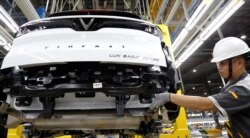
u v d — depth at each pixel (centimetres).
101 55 189
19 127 313
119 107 192
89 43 194
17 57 195
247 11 909
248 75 179
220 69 185
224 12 441
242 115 171
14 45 206
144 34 212
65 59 187
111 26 205
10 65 195
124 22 207
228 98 164
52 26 206
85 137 348
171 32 706
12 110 208
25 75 193
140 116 209
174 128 337
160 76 202
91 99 196
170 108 223
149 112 201
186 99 174
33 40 201
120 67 195
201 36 566
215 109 172
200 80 2073
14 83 193
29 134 234
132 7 767
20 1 424
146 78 194
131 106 197
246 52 177
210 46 1215
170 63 219
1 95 213
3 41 490
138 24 213
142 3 743
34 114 201
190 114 2123
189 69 1702
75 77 188
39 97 193
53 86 187
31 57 192
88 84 186
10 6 539
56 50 191
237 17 962
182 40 577
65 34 198
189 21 483
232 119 177
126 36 202
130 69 196
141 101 199
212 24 496
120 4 830
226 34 1109
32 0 693
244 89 167
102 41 196
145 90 192
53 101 192
